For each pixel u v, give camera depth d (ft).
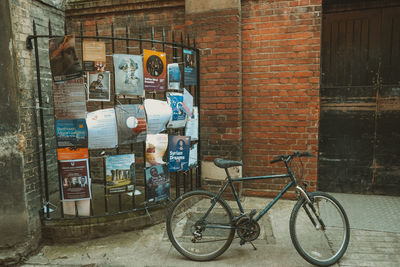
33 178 10.10
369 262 9.13
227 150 14.33
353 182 14.87
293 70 13.61
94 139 10.21
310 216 9.25
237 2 13.44
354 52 13.99
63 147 10.18
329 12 14.05
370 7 13.52
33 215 10.05
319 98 13.58
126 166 10.99
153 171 11.54
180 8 14.83
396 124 13.93
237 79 13.84
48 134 13.69
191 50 13.07
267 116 14.20
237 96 13.93
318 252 9.37
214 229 9.53
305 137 13.82
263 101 14.16
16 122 9.37
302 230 9.38
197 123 13.66
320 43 13.16
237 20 13.52
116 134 10.50
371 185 14.66
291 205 13.58
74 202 10.62
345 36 14.01
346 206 13.35
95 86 10.08
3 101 9.19
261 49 13.88
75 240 10.56
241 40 14.08
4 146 9.29
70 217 10.71
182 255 9.71
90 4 15.58
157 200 11.77
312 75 13.39
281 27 13.52
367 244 10.16
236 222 9.34
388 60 13.62
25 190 9.66
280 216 12.44
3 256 9.36
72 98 9.82
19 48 9.38
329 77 14.47
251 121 14.44
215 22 13.80
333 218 9.93
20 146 9.49
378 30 13.58
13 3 9.12
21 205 9.57
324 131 14.88
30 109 9.94
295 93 13.71
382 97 13.92
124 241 10.64
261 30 13.78
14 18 9.16
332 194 14.92
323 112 14.76
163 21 15.12
